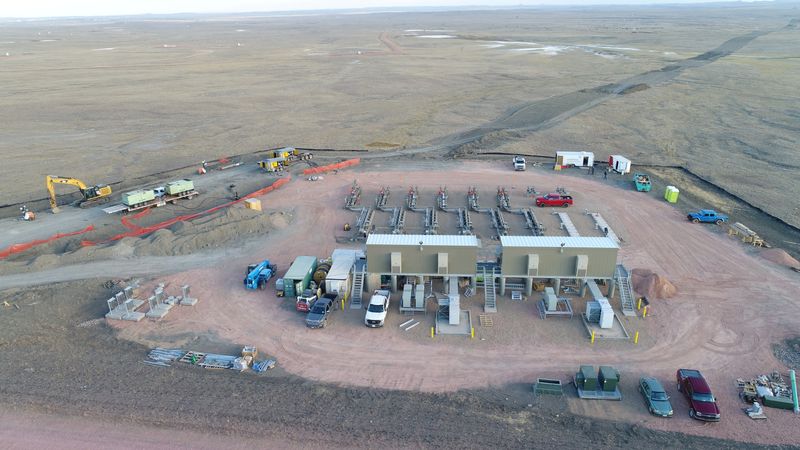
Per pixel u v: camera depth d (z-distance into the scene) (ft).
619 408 93.97
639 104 354.54
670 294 131.13
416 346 113.09
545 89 418.10
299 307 126.00
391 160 252.62
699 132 286.66
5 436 87.30
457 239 132.05
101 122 330.75
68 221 184.75
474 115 340.39
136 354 110.52
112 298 125.18
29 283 140.67
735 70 478.59
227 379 102.01
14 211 195.42
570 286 134.82
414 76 499.51
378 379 102.27
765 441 85.81
